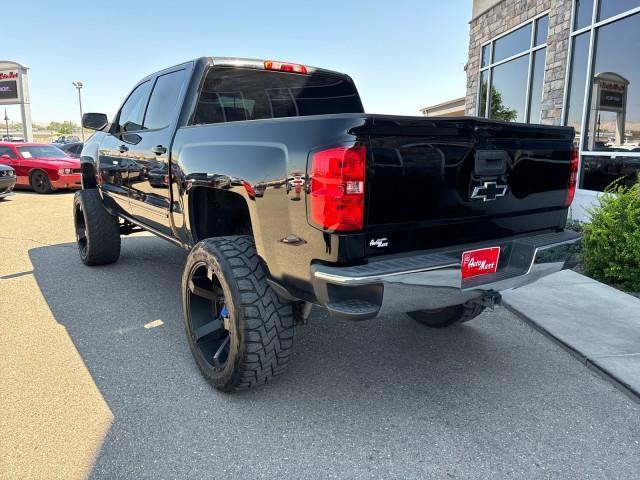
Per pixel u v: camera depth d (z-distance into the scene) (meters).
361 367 3.37
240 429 2.64
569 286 4.92
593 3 7.47
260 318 2.67
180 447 2.49
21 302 4.58
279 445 2.52
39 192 14.13
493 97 11.10
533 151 2.85
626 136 7.00
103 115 5.28
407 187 2.32
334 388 3.08
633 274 4.77
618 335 3.76
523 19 9.60
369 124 2.15
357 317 2.18
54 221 9.23
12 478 2.25
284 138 2.41
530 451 2.49
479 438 2.59
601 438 2.60
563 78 8.23
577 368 3.38
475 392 3.05
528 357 3.54
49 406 2.84
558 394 3.04
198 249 2.91
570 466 2.38
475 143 2.55
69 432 2.59
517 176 2.80
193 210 3.40
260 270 2.72
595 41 7.50
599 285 4.95
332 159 2.14
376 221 2.26
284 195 2.40
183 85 3.75
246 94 4.02
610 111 7.29
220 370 2.91
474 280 2.63
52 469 2.31
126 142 4.48
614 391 3.08
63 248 6.85
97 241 5.48
